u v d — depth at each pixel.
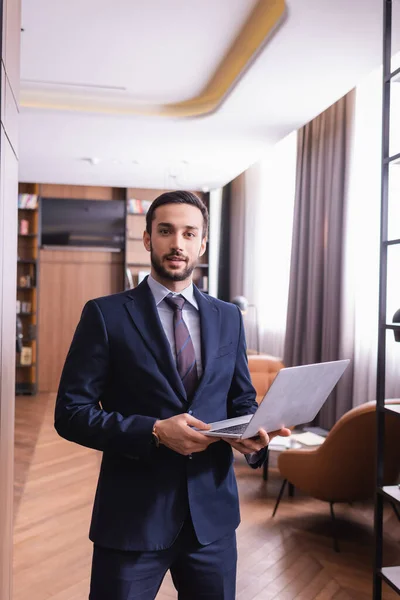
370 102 4.89
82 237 8.45
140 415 1.39
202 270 8.92
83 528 3.47
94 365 1.42
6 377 1.73
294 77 3.99
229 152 6.25
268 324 7.09
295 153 6.41
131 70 4.43
